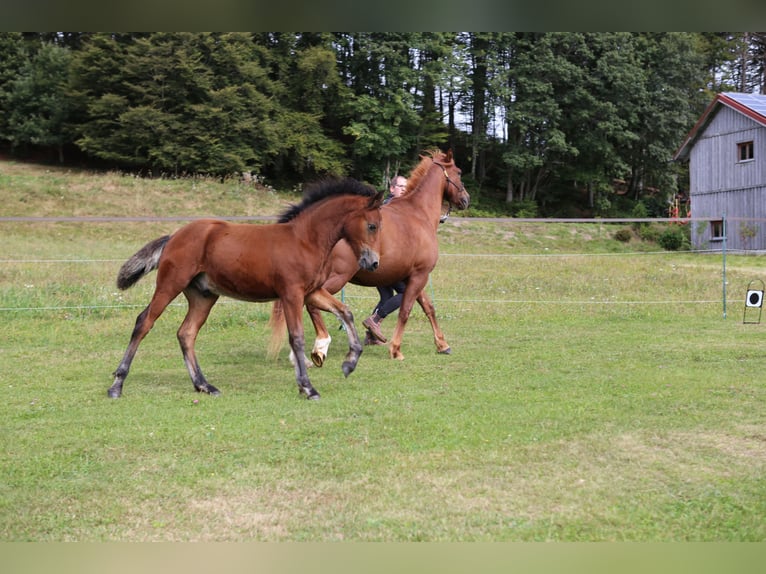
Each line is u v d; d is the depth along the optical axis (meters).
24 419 5.57
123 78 35.53
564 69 38.12
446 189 8.80
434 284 14.55
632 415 5.53
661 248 29.20
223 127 34.78
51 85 37.62
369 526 3.60
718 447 4.77
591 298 13.37
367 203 6.27
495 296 13.49
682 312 11.90
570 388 6.50
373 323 8.62
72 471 4.39
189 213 26.77
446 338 9.62
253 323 10.76
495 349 8.73
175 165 34.41
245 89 35.81
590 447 4.75
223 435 5.09
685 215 36.12
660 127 40.22
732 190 28.97
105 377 7.20
